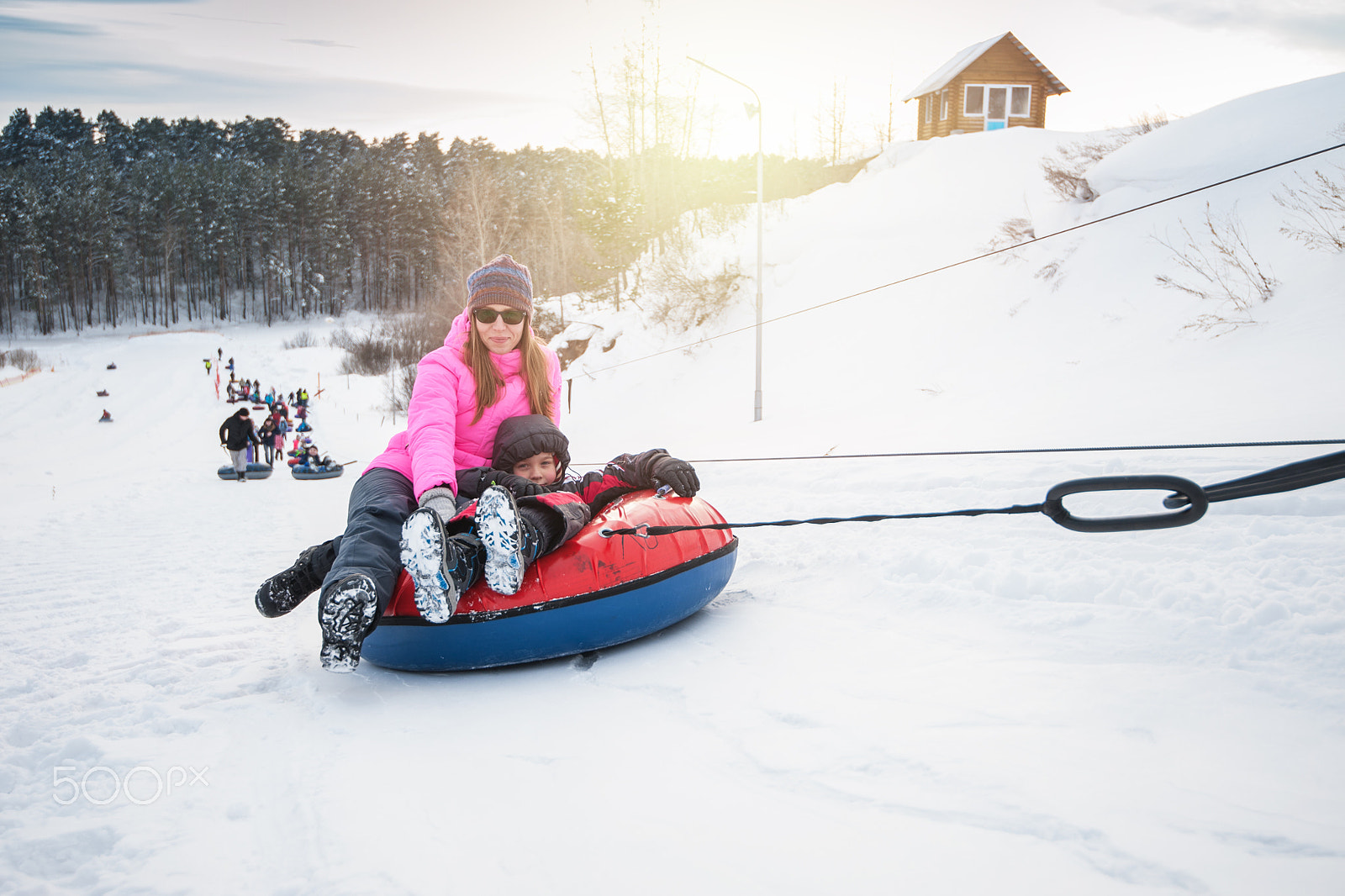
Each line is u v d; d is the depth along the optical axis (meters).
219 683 3.42
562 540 3.46
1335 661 2.63
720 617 4.00
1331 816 1.84
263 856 2.02
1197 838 1.79
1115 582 3.57
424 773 2.46
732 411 17.38
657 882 1.80
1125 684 2.69
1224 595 3.25
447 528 3.44
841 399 15.66
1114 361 12.17
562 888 1.80
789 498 7.04
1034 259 17.16
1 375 56.56
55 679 3.56
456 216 53.75
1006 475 6.33
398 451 3.82
